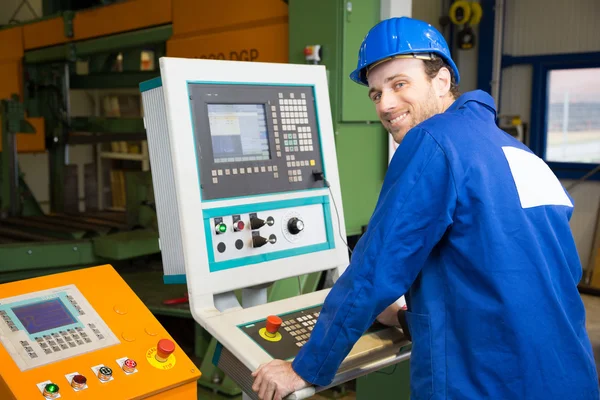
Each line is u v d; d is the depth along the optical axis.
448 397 1.12
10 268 2.93
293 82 1.65
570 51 5.12
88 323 1.21
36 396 1.03
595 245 4.90
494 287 1.10
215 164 1.47
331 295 1.20
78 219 3.88
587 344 1.23
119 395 1.09
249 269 1.50
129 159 5.73
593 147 5.15
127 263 3.82
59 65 4.22
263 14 2.82
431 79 1.31
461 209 1.12
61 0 4.76
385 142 2.79
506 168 1.16
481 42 5.52
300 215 1.63
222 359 1.43
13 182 4.07
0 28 4.62
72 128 4.21
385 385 1.96
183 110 1.42
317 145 1.69
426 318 1.17
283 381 1.19
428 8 5.64
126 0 3.62
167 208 1.51
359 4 2.50
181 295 3.14
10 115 4.02
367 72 1.37
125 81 3.93
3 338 1.11
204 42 3.15
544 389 1.10
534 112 5.34
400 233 1.12
